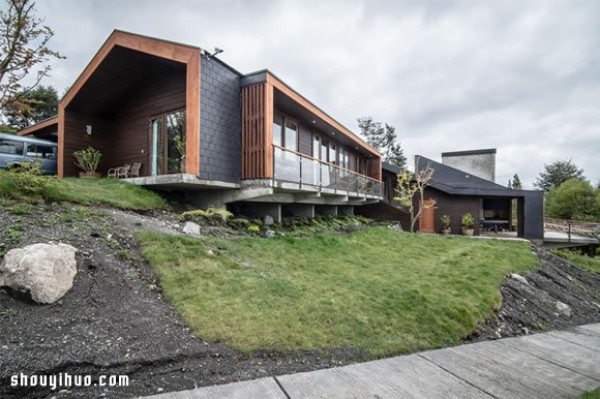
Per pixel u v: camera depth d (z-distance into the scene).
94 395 2.42
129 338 2.99
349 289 5.11
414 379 3.16
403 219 18.81
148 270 4.22
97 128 11.02
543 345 4.57
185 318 3.49
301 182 9.80
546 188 49.84
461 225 18.02
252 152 8.66
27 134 14.52
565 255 15.16
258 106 8.65
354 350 3.62
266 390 2.72
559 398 3.00
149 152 9.89
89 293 3.41
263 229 8.27
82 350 2.71
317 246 7.63
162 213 7.26
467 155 25.33
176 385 2.66
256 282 4.52
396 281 5.89
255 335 3.43
